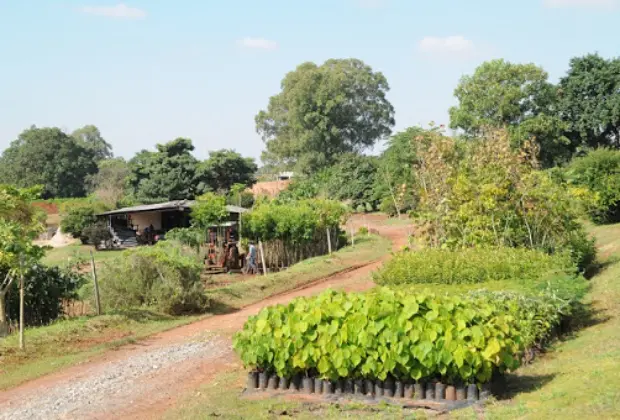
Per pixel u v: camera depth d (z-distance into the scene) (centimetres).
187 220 5066
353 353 888
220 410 895
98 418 963
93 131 14250
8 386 1211
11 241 1455
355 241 3878
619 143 6059
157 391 1095
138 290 1944
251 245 3014
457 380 862
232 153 6788
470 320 874
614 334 1138
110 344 1543
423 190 2286
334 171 7275
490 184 2028
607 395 732
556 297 1250
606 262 2086
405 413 822
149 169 6594
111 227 4941
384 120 9925
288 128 10062
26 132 9862
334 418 814
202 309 2014
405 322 856
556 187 2064
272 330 949
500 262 1672
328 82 9312
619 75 5822
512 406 796
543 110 5981
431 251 1869
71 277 1908
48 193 9631
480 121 5803
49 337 1556
